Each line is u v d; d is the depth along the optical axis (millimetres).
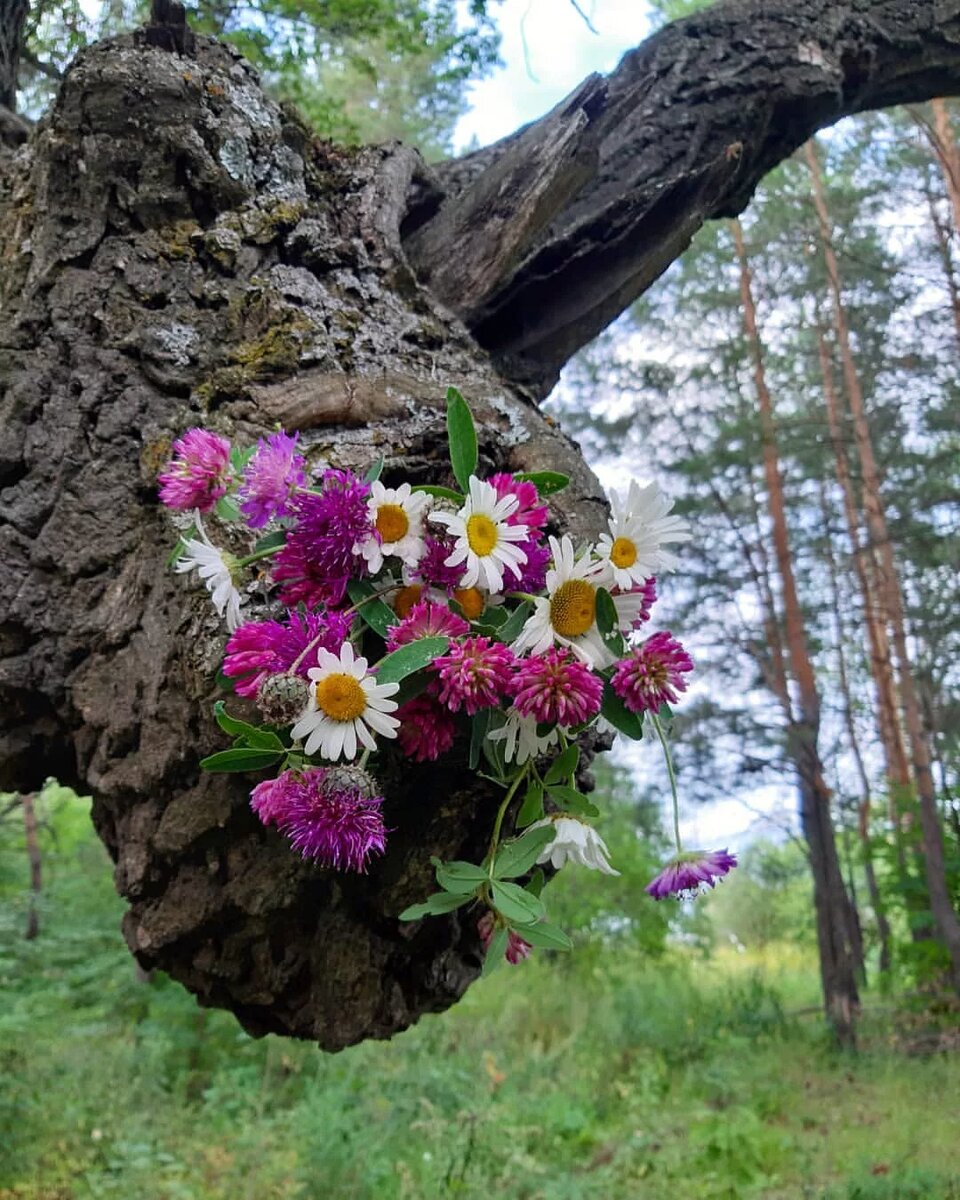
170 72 623
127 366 593
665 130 876
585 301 827
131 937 573
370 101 2322
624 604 432
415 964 581
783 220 4117
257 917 527
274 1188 1738
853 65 964
